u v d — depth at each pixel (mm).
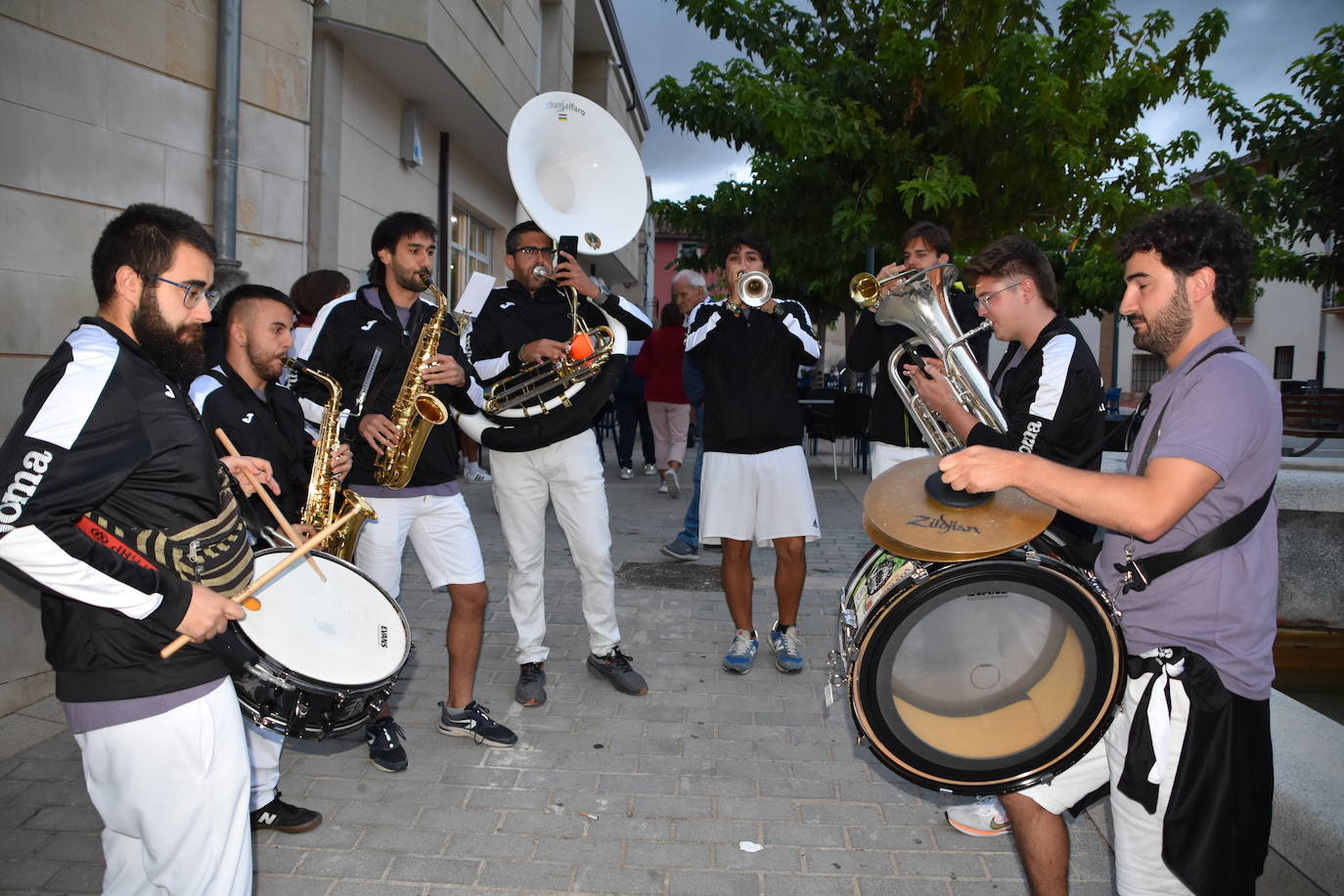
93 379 1650
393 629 2393
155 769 1773
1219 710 1706
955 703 1931
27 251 3805
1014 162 7457
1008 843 2898
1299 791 2207
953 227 8008
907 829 2979
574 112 3766
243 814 1922
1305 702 3650
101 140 4176
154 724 1759
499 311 3816
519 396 3680
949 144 7801
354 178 7352
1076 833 2969
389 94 8109
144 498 1738
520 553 3879
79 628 1733
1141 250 1771
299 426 3055
